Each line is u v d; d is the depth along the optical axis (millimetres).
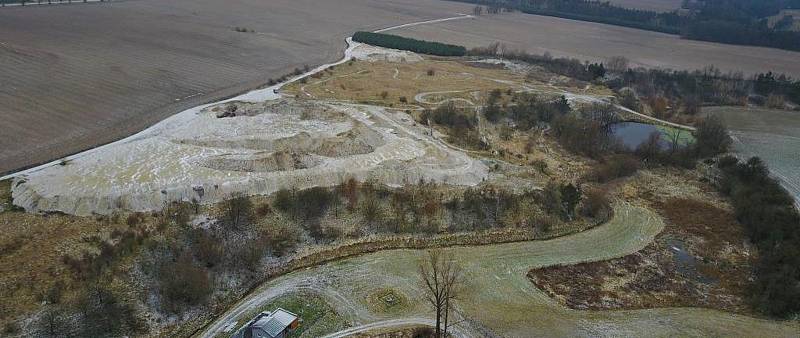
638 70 180750
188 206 77812
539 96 141250
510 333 61125
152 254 67438
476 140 110875
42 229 70625
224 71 154125
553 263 74812
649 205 93250
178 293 61906
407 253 74625
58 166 85438
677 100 154500
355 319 61938
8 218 72562
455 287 68062
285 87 137625
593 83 164250
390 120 114125
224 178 83562
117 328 57375
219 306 63031
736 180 100500
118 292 61375
